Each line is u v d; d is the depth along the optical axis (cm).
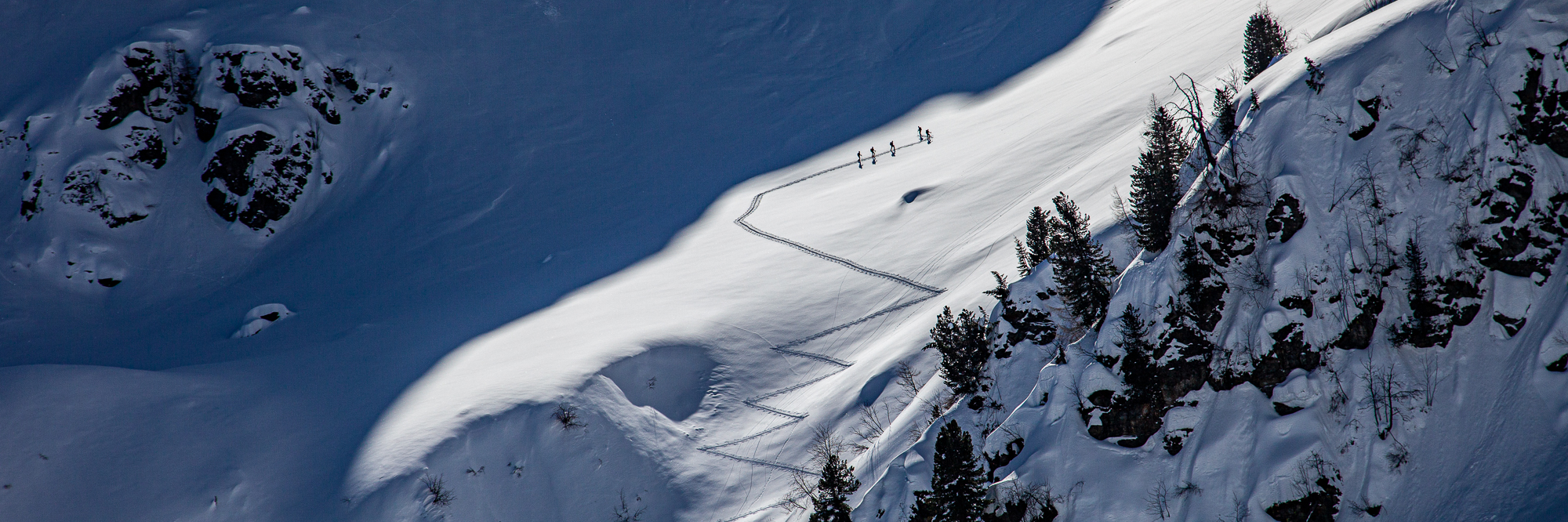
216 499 4988
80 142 10869
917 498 3400
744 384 5816
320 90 12038
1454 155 2973
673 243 8994
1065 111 8900
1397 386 2875
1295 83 3403
